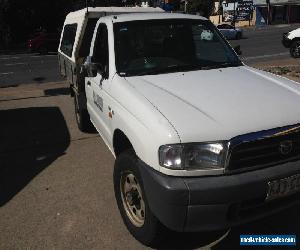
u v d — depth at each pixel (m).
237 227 3.77
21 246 3.58
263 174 2.90
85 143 6.42
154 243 3.41
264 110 3.09
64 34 8.87
